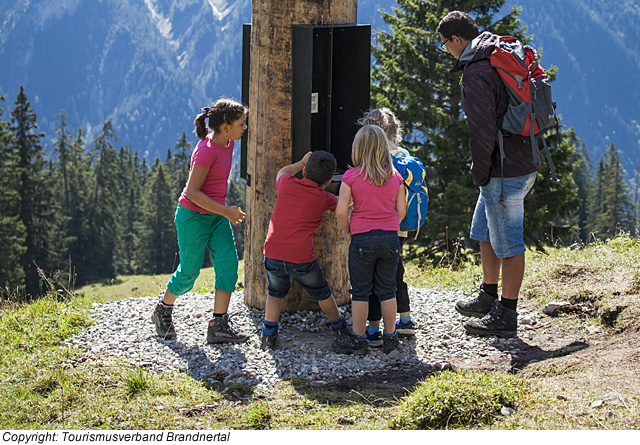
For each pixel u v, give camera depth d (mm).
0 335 4871
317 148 4973
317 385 3906
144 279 69250
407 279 7492
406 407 3242
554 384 3383
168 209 78500
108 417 3457
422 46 23516
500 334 4492
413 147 22688
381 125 4461
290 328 5004
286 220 4344
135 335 4828
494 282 4844
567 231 21547
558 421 2916
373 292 4438
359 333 4395
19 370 4160
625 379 3275
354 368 4160
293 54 4855
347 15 5027
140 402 3637
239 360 4344
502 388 3281
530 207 20875
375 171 4180
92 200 74875
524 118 4062
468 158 22375
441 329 4809
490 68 4082
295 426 3273
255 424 3326
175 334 4801
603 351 3816
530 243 21062
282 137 5031
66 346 4621
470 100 4094
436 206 21297
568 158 20844
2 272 45344
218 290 4645
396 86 23031
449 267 7832
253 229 5309
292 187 4363
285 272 4414
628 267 5215
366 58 4898
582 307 4723
